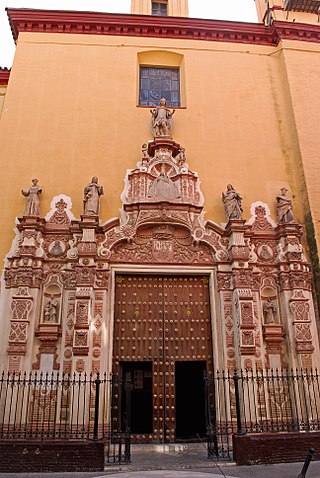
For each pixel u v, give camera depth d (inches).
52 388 419.8
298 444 357.1
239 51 633.0
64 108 557.0
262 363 445.1
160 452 394.6
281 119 588.4
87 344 423.2
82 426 397.7
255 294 473.4
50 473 314.5
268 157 557.9
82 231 471.5
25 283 446.0
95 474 311.1
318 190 524.7
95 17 617.0
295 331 453.4
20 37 600.7
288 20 672.4
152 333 463.8
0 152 519.8
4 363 421.1
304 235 515.2
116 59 601.0
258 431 409.1
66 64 588.1
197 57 620.1
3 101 610.9
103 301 451.2
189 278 489.4
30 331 434.3
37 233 472.7
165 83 625.0
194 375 504.4
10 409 395.5
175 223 490.6
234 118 578.6
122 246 482.9
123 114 561.6
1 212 488.1
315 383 438.0
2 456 322.3
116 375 441.1
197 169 537.0
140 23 623.5
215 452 368.5
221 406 431.5
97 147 535.8
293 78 600.4
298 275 477.7
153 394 441.7
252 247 497.0
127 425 366.6
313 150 549.6
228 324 456.8
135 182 513.7
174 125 563.5
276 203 525.0
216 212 513.7
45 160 521.7
